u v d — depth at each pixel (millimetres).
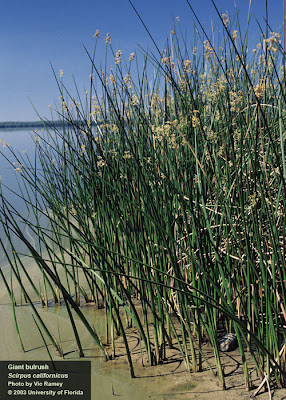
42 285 3729
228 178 2377
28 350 2656
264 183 2449
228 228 2602
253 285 2268
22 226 5340
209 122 3051
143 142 3016
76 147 3352
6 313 3207
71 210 3311
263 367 2105
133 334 2770
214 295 2443
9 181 8359
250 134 2570
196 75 3410
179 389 2137
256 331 2525
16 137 19375
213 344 2164
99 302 3299
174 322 2875
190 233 2672
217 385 2141
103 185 2877
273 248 2027
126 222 2693
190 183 2639
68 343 2719
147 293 2992
